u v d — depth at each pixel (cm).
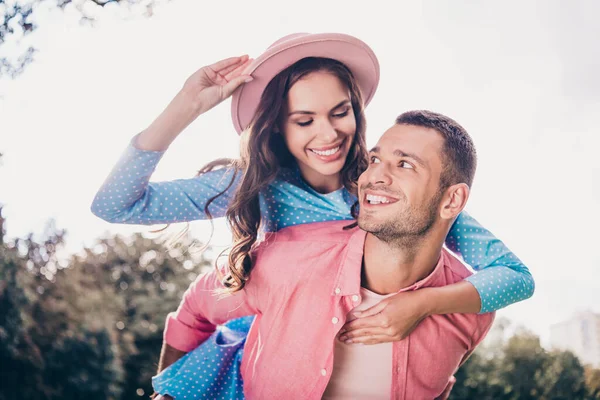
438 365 210
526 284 221
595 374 1722
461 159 196
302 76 221
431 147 192
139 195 217
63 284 1848
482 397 2080
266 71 223
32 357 1625
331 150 221
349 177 238
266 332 210
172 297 2355
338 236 214
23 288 1631
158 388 230
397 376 204
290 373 204
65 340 1753
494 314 225
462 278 223
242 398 230
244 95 230
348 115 225
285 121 226
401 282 205
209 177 239
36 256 1712
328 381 201
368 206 195
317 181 237
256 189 226
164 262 2433
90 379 1761
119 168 210
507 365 2073
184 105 212
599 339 1661
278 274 210
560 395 1786
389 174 192
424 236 197
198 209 233
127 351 2045
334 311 203
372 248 204
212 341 236
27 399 1602
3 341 1580
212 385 232
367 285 208
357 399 206
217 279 231
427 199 192
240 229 221
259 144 229
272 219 234
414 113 203
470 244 233
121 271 2375
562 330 1738
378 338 198
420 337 206
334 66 226
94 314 1920
